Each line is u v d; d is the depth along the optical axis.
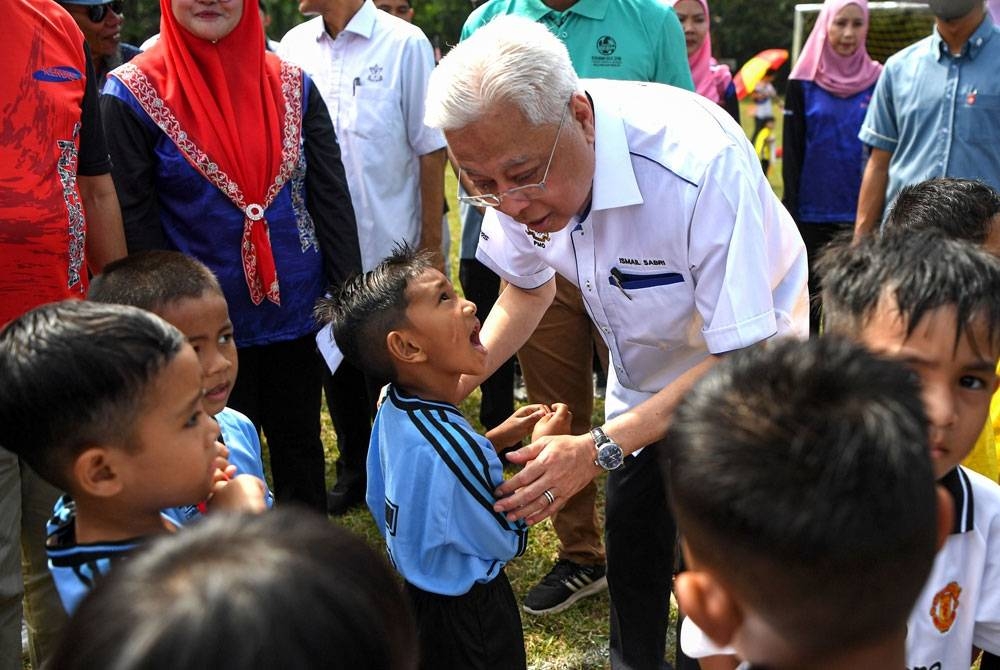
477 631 2.10
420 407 2.03
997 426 2.27
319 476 3.36
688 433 0.96
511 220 2.37
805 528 0.86
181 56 2.98
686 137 2.07
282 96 3.14
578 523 3.27
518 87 1.87
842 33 5.24
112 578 0.80
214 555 0.79
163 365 1.38
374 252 3.96
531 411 2.29
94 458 1.37
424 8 20.55
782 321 2.22
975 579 1.44
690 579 0.98
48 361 1.33
